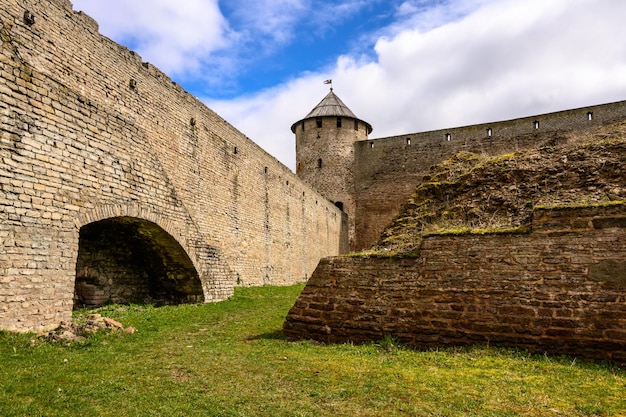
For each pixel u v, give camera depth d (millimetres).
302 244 26609
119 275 12750
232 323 9508
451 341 6051
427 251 6785
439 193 10062
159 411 3938
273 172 22078
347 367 5188
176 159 13109
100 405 4105
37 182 8094
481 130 35094
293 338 7258
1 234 7273
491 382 4520
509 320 5781
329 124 39656
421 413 3771
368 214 37875
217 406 4035
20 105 7898
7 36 7781
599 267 5562
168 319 9930
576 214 5957
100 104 10023
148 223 11562
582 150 9023
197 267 13344
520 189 8711
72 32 9367
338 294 7129
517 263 6066
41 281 7906
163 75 12750
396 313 6535
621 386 4336
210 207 15219
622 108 30547
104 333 7582
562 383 4441
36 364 5582
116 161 10383
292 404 4055
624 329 5152
